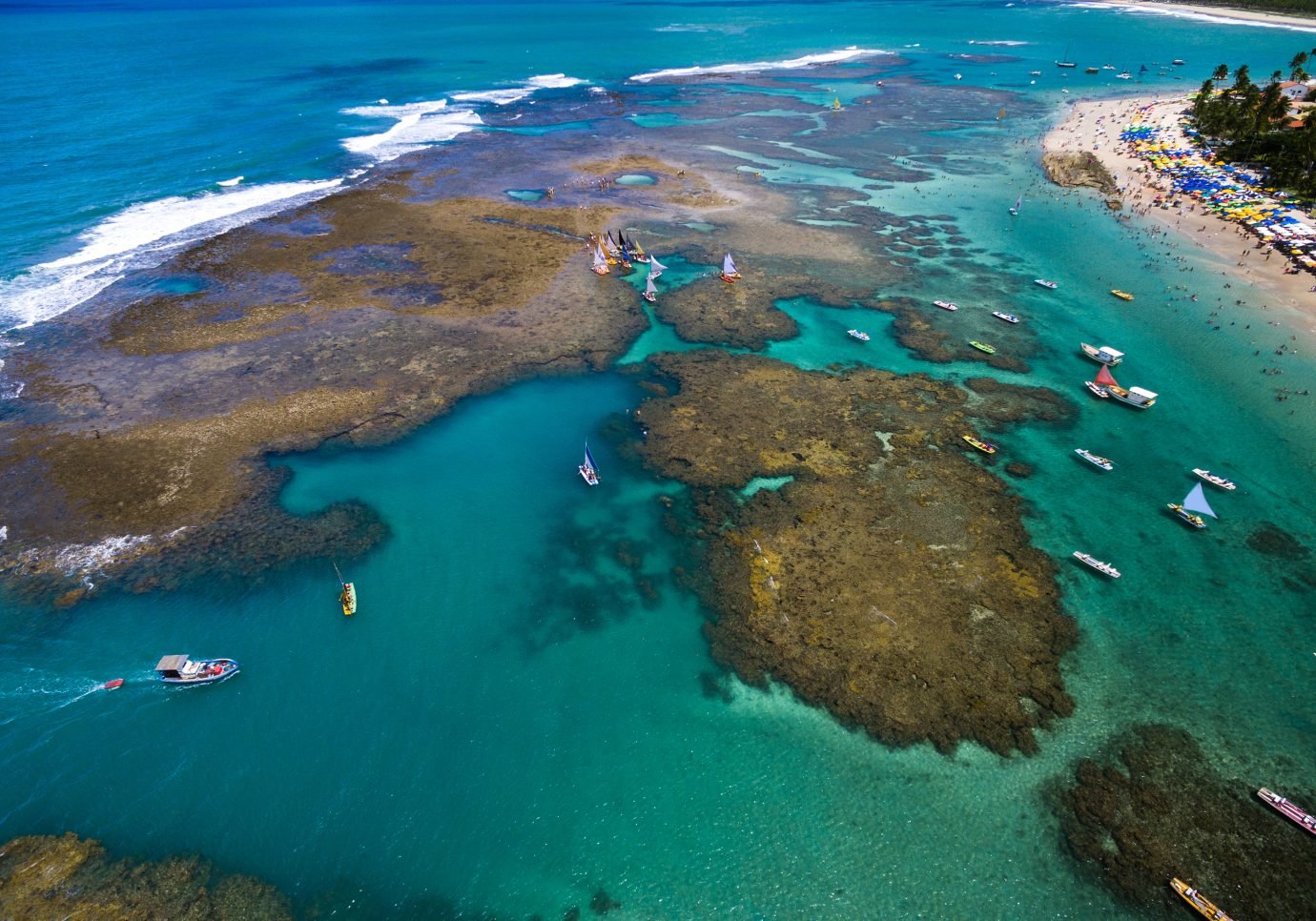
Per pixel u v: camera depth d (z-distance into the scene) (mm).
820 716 41594
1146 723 41281
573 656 45469
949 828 36719
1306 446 62594
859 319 83062
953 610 47500
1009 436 64188
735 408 67312
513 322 80438
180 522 53562
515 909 34188
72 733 40281
